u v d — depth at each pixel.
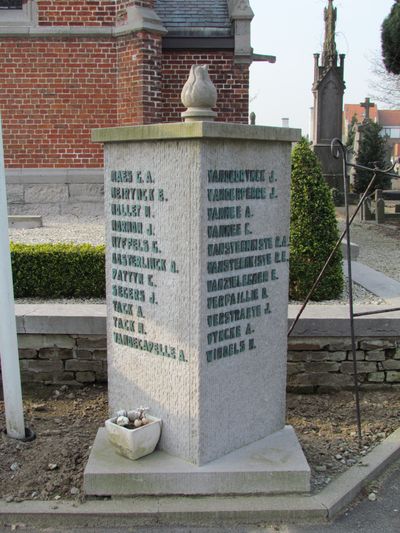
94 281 5.83
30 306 5.15
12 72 11.08
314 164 6.04
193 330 3.31
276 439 3.76
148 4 10.84
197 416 3.36
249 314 3.56
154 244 3.45
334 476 3.65
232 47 11.38
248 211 3.46
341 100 20.06
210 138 3.13
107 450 3.58
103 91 11.16
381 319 4.88
